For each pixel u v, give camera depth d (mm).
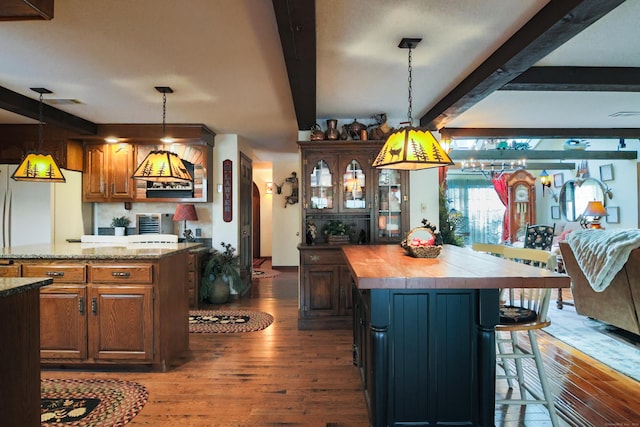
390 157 2422
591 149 8180
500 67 2527
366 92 3473
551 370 2814
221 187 5359
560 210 9273
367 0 1959
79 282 2830
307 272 3967
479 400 1897
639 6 2072
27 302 1528
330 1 1964
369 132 4289
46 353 2820
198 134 4734
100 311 2820
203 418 2184
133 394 2484
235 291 5266
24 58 2715
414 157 2324
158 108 4027
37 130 4668
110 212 5328
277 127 4930
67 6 2018
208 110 4105
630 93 3660
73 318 2822
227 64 2824
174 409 2285
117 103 3834
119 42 2457
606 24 2291
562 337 3549
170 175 3242
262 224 9867
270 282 6539
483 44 2482
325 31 2297
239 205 5426
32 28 2266
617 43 2568
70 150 4727
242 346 3406
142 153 4988
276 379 2705
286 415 2213
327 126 4254
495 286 1666
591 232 3684
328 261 3977
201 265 5055
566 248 3943
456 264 2084
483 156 7469
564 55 2771
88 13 2092
